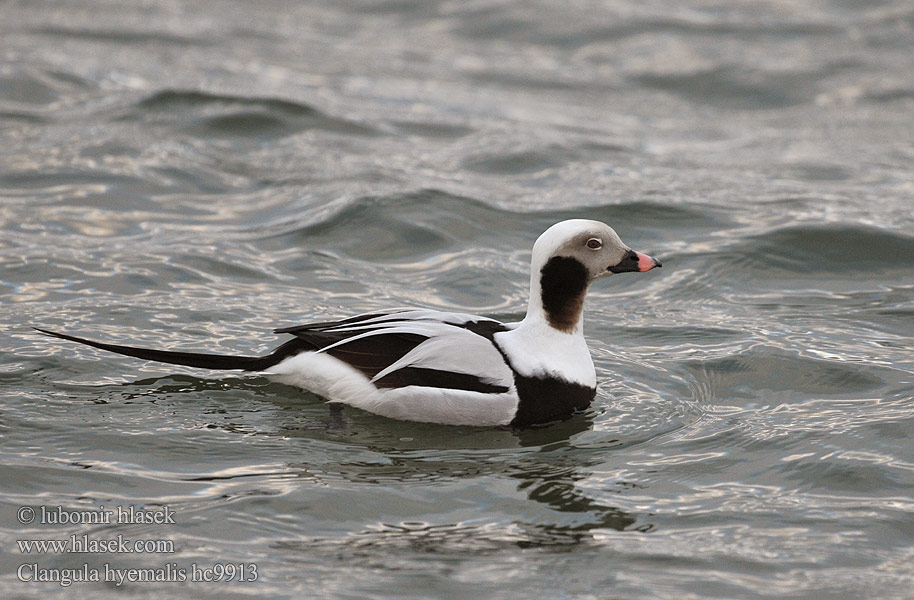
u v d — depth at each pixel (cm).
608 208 1628
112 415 1009
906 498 910
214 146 1811
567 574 795
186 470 924
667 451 991
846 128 2080
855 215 1602
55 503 867
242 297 1305
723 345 1226
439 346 1021
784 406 1085
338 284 1370
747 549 834
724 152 1948
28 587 768
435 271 1430
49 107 1931
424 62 2405
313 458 954
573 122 2084
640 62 2422
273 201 1620
